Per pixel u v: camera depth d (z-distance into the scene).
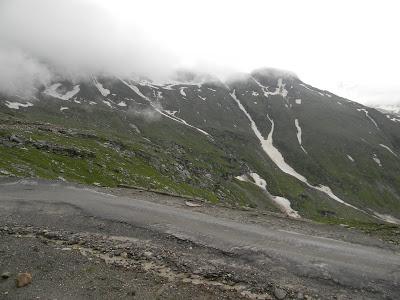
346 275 15.10
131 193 31.67
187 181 130.50
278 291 13.33
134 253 16.45
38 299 11.48
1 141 64.94
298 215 167.88
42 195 27.92
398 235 22.48
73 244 17.47
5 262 14.33
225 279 14.33
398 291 13.86
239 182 194.50
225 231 20.80
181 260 15.88
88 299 11.77
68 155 78.62
